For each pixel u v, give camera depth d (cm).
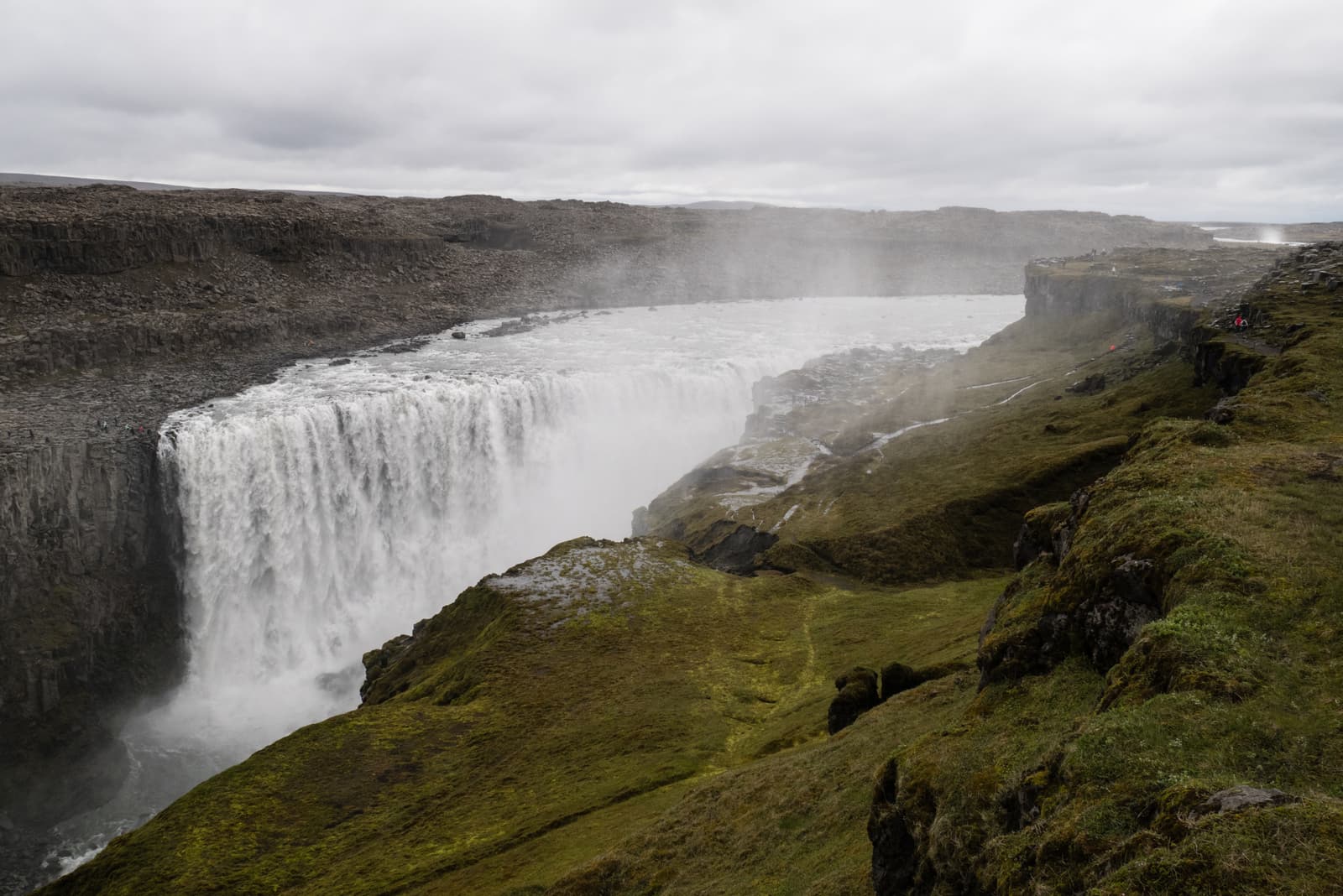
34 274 15500
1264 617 1920
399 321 18388
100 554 9825
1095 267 19075
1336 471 2762
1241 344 6656
